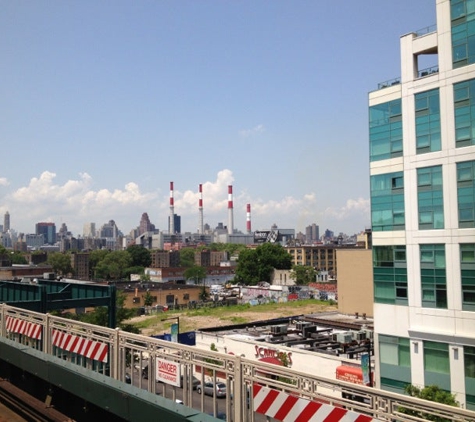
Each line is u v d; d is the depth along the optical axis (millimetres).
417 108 27422
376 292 29453
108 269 187000
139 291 106688
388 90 29062
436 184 26453
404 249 27938
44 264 196250
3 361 14117
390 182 28812
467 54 25219
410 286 27531
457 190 25469
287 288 117188
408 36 28016
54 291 28766
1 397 12773
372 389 6922
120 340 11180
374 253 29688
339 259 69188
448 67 25969
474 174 24797
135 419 8219
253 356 43531
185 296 111125
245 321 80250
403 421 6625
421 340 26812
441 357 25969
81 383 9719
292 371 7863
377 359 29250
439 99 26359
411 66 27844
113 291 25734
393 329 28375
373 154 29875
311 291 111375
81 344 12453
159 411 7695
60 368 10453
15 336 16234
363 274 66625
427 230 26812
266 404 8156
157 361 10203
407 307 27672
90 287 26656
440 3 26531
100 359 11703
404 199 27984
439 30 26516
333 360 36438
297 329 52906
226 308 96688
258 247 147750
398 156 28422
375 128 29797
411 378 27281
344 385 7207
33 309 23422
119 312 52625
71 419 10664
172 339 49250
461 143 25344
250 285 143125
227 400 8789
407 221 27781
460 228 25281
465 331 25016
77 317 56125
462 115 25344
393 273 28484
